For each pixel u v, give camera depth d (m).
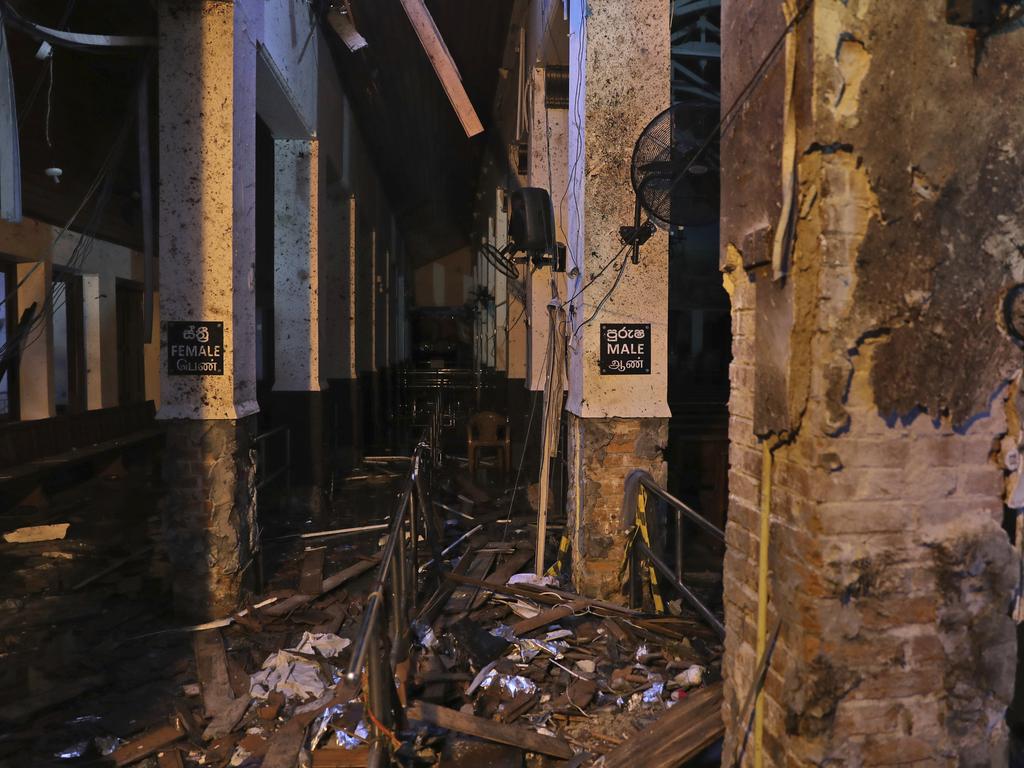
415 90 11.32
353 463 10.68
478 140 13.74
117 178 8.12
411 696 3.47
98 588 5.22
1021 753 2.56
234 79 4.69
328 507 8.05
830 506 1.98
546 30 6.86
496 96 12.01
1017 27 2.01
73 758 3.08
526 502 7.94
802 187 2.00
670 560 5.64
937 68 1.97
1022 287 2.05
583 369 4.80
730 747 2.47
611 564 4.82
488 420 9.54
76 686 3.67
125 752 3.12
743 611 2.42
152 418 11.20
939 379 2.02
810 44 1.94
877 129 1.95
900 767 2.06
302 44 7.86
